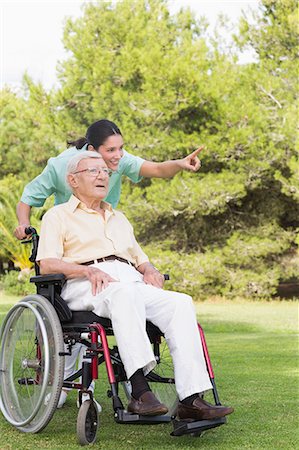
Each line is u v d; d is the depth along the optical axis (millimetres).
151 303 4074
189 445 3979
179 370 3893
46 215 4367
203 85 17953
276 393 5629
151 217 18953
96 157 4406
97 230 4363
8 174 23281
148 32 19219
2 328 4477
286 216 20688
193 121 18969
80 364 5113
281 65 18891
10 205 21031
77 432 3934
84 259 4305
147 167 5203
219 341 9633
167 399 4824
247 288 18906
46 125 21516
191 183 18312
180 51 18641
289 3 18953
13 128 23000
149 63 17906
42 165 22875
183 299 4062
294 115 18062
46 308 4070
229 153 18359
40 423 4121
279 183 19375
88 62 19406
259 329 11367
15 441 4055
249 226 19922
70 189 4445
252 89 18875
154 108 18016
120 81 19141
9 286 20125
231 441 4074
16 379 4422
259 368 7027
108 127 4730
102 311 4016
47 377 3969
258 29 19359
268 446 3965
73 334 4090
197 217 19797
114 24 19438
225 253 19062
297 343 9328
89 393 4020
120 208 18891
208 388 3879
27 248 21000
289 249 20109
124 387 4922
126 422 3779
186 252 20109
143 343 3840
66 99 20266
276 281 18938
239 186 18141
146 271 4492
